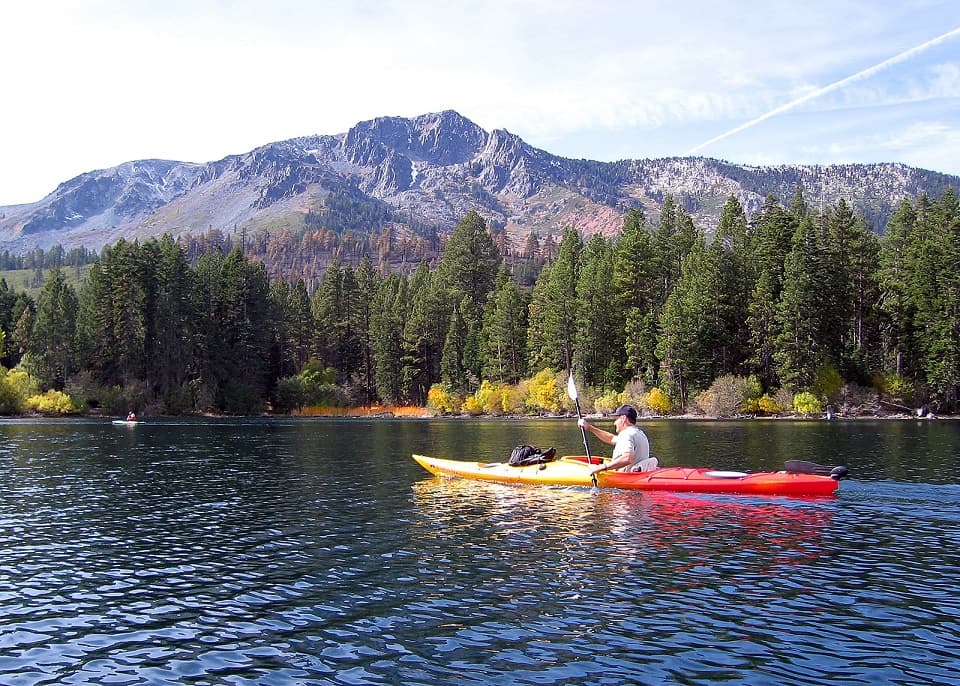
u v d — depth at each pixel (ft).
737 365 266.16
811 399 236.43
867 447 111.34
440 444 127.13
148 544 44.37
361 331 378.53
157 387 293.02
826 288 246.88
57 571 38.29
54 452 109.91
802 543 43.01
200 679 24.72
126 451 112.06
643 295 296.92
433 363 354.54
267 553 41.68
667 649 26.81
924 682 23.97
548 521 49.83
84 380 276.62
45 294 318.86
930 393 241.35
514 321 323.37
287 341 363.97
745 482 58.85
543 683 24.09
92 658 26.61
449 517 51.78
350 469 84.17
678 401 260.42
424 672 25.02
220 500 61.05
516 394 299.58
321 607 31.83
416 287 415.44
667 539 44.16
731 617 30.14
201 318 307.17
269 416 305.94
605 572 36.86
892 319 256.73
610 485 63.05
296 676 24.85
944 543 42.86
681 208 330.13
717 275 263.70
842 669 24.99
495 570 37.35
